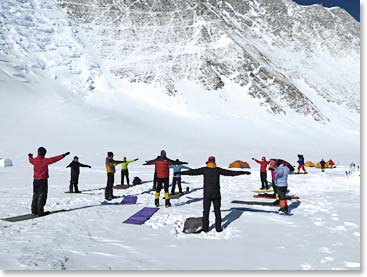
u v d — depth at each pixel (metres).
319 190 15.39
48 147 36.44
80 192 14.46
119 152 36.84
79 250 6.16
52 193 14.05
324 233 7.61
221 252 6.23
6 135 38.94
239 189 15.81
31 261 5.36
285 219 9.02
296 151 50.56
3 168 24.72
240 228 8.05
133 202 11.80
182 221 8.70
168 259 5.78
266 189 15.47
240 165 28.03
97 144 40.50
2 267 5.10
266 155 42.41
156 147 41.72
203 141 50.12
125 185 16.39
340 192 14.68
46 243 6.57
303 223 8.57
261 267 5.47
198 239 7.16
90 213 9.74
